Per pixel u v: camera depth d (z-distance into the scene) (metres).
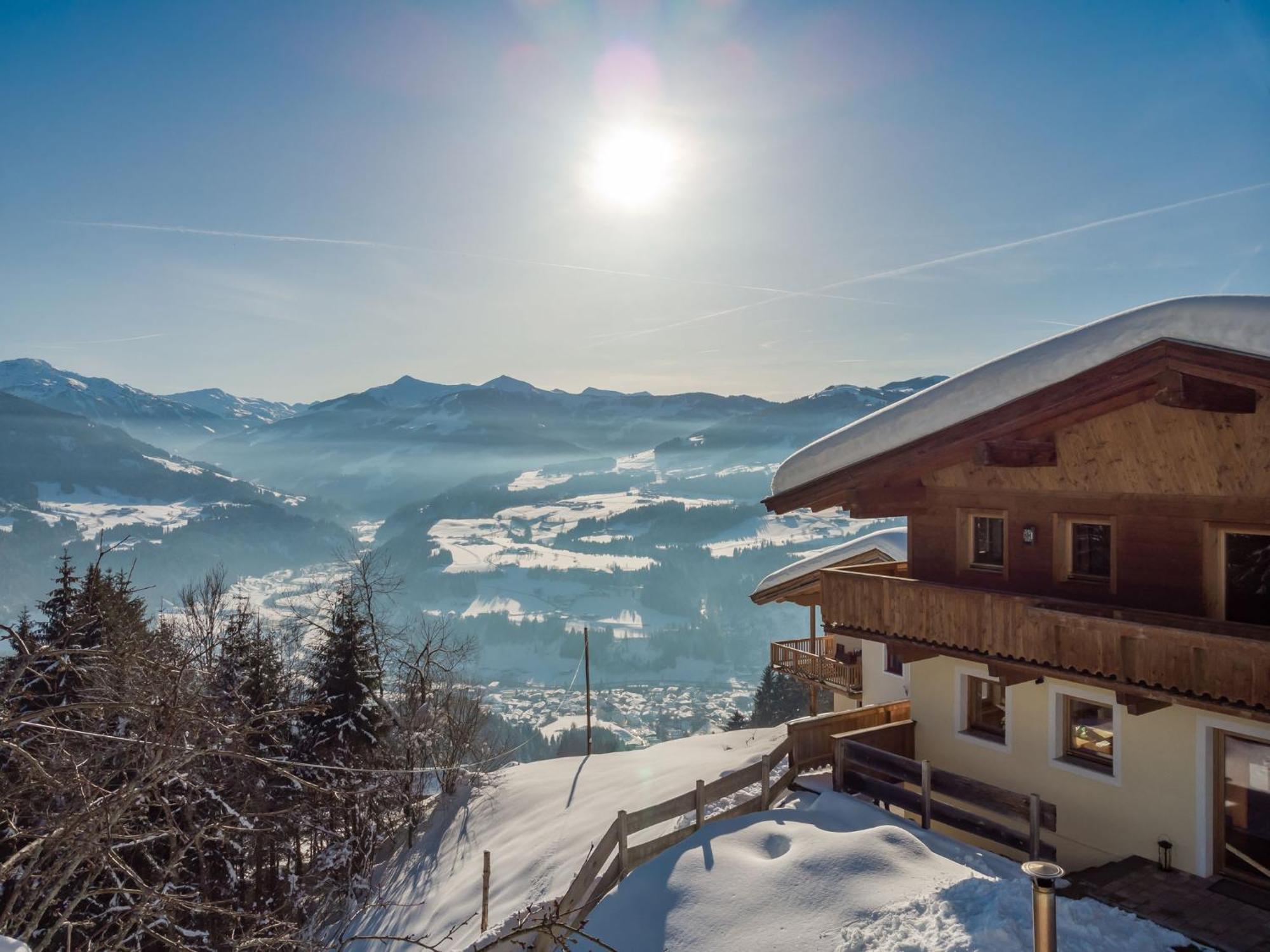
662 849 11.76
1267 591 8.90
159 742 5.89
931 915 8.70
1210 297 8.05
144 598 22.48
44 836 5.54
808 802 12.68
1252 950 8.03
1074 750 11.40
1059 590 10.93
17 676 5.39
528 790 24.78
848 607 13.23
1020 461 10.67
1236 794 9.59
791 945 8.76
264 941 6.98
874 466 11.95
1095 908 8.55
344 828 23.67
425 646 29.42
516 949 10.58
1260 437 8.68
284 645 28.48
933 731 13.44
